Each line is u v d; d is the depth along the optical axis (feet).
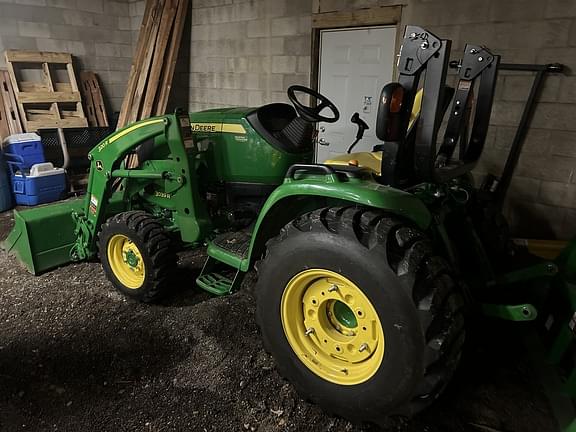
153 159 9.21
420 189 6.32
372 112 13.80
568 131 10.40
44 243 10.39
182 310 8.70
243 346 7.52
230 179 8.77
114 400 6.27
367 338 5.35
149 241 8.38
